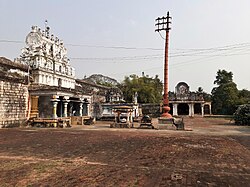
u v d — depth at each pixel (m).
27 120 22.89
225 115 51.91
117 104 38.06
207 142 11.57
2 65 22.72
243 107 27.12
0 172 6.28
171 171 6.32
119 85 64.44
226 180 5.54
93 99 41.97
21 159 7.84
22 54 39.31
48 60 40.12
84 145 10.72
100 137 13.77
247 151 9.37
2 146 10.51
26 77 23.53
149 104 52.53
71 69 47.34
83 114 32.34
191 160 7.62
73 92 27.02
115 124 22.27
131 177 5.79
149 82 66.00
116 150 9.43
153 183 5.32
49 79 39.88
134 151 9.20
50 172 6.27
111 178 5.71
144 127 21.58
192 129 20.20
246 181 5.47
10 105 20.94
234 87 57.41
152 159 7.78
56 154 8.67
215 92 59.75
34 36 39.50
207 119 40.41
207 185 5.18
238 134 15.72
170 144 10.89
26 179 5.68
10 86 21.03
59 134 15.45
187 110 56.88
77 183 5.35
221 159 7.79
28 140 12.47
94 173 6.15
